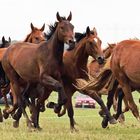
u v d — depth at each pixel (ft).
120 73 56.95
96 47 60.59
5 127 65.16
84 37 61.05
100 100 59.57
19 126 66.64
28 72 59.88
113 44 71.10
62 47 57.82
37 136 53.88
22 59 60.70
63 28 57.21
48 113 105.09
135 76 54.54
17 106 65.92
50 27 59.67
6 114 70.18
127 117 93.50
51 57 57.36
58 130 60.95
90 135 54.70
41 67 57.67
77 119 84.38
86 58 60.85
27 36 74.74
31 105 62.28
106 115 59.57
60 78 58.23
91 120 81.46
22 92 63.41
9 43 80.89
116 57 57.21
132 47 55.93
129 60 55.26
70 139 51.60
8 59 63.62
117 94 67.77
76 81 59.93
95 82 59.77
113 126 66.85
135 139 52.44
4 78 70.38
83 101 122.52
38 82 60.13
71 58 60.23
